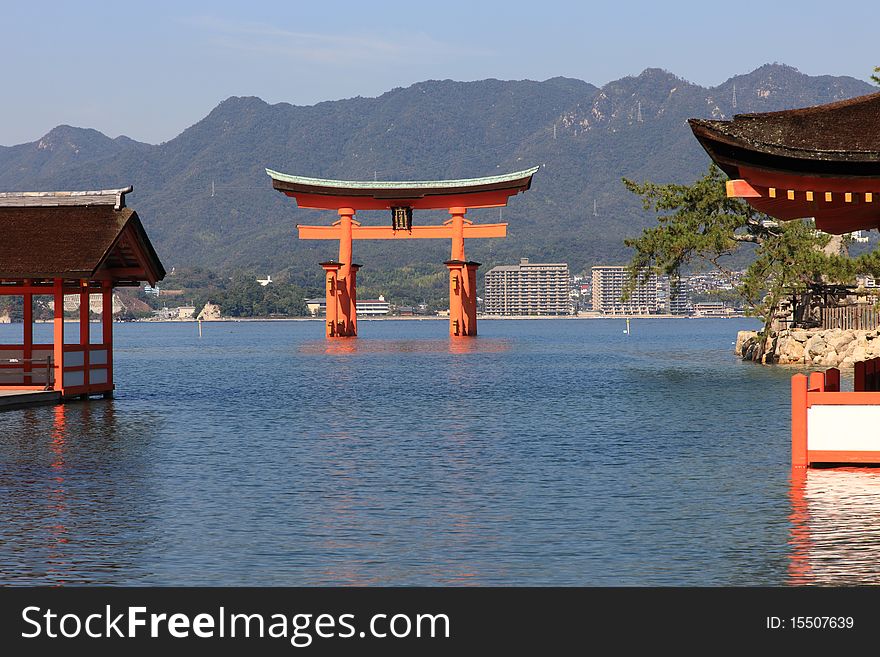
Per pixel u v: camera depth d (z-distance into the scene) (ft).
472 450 100.58
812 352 242.17
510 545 60.80
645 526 65.26
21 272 136.46
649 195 250.57
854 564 56.24
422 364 283.59
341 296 489.67
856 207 79.97
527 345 443.32
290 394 177.37
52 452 99.19
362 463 91.91
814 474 81.41
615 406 147.54
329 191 451.12
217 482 81.87
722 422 124.16
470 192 451.53
